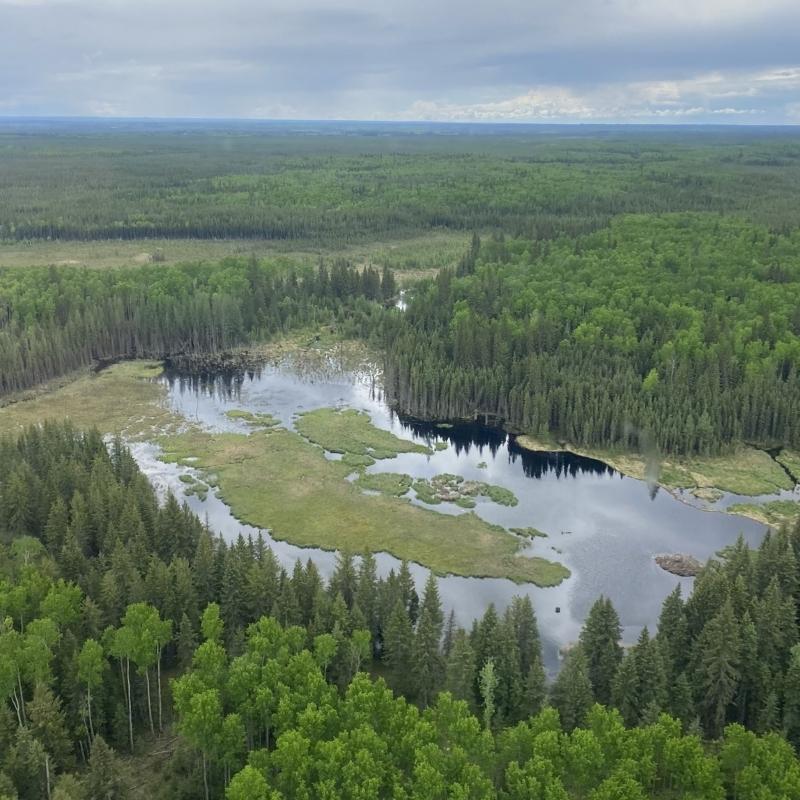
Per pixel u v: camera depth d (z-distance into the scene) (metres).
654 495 139.88
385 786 67.25
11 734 71.38
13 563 95.81
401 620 87.56
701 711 83.25
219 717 69.75
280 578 97.50
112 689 80.50
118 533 105.12
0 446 130.62
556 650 98.56
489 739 68.38
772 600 84.81
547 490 142.12
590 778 67.19
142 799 72.19
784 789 63.53
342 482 143.25
